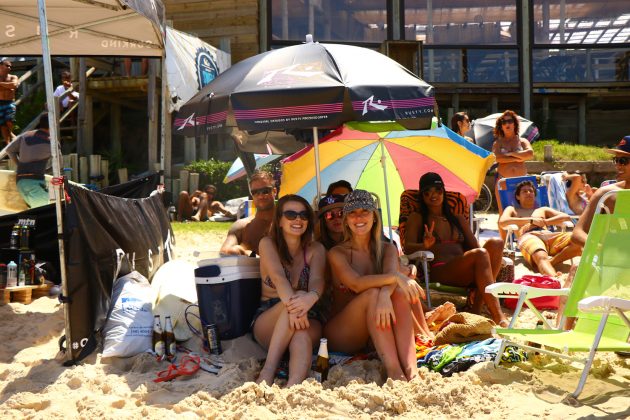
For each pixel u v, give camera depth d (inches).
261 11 611.2
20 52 285.0
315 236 199.2
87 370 171.6
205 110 191.5
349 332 173.3
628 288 163.5
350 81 181.0
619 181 198.4
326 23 619.8
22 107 595.2
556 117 643.5
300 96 178.5
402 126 206.7
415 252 227.0
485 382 157.9
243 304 185.6
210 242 381.7
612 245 167.0
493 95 628.1
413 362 162.7
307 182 256.4
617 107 665.0
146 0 224.4
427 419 137.9
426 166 253.6
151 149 506.6
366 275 172.4
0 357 191.9
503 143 350.0
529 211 322.7
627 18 626.2
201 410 142.6
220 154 585.9
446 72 627.5
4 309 238.5
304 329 165.8
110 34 275.9
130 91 548.4
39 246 275.7
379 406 144.6
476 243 238.7
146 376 168.7
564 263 310.5
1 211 298.7
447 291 231.8
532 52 627.2
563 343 149.7
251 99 181.0
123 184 293.7
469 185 254.2
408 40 573.9
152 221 255.3
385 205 265.9
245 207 367.9
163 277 215.8
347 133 236.2
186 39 511.8
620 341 156.9
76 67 556.7
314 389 150.9
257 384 153.3
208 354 184.2
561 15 628.4
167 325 184.9
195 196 507.5
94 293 188.7
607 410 136.5
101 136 628.1
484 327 177.6
